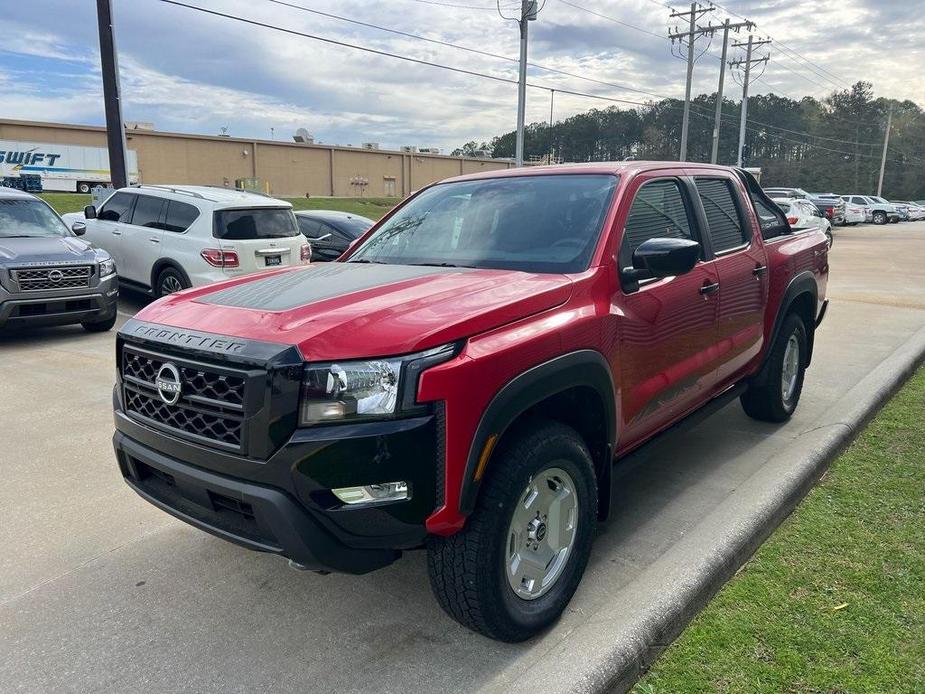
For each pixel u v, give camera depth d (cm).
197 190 1043
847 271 1694
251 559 356
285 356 239
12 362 762
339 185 7088
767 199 552
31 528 389
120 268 1097
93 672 272
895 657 262
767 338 490
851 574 318
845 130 9919
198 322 276
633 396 335
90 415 581
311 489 237
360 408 238
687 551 321
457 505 246
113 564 352
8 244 851
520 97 2398
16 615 309
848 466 443
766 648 270
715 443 501
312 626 300
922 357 724
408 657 278
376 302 273
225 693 261
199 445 260
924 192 9800
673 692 249
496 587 261
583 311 299
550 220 351
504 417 254
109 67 1583
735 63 4575
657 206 377
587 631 275
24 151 4559
